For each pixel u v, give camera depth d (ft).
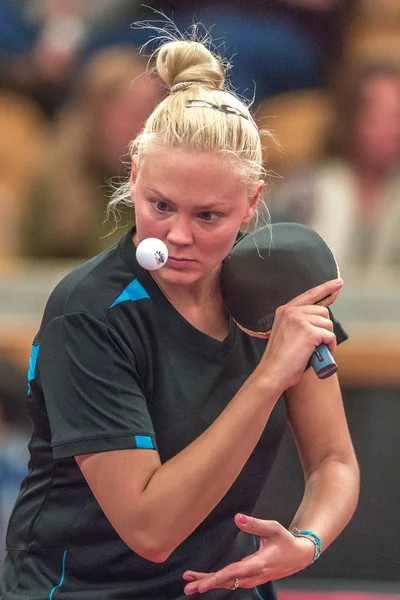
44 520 21.70
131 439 19.51
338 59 61.62
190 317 21.39
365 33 61.72
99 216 57.41
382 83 59.93
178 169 18.83
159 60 20.52
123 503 19.45
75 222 57.26
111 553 21.40
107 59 60.08
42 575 21.74
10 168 58.44
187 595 22.11
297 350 19.63
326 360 19.80
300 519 22.80
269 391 19.39
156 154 19.08
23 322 52.75
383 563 47.55
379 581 47.44
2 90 60.34
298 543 21.15
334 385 23.75
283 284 21.11
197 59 20.27
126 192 22.29
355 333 50.72
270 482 44.88
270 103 61.11
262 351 22.29
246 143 19.48
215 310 21.91
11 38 61.16
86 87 59.26
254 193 20.15
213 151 18.86
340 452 23.72
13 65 60.80
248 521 20.26
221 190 19.04
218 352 21.30
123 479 19.48
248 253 21.45
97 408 19.67
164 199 19.08
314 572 47.60
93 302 20.29
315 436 23.68
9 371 50.21
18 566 22.13
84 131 58.34
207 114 18.97
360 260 57.00
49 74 60.34
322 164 59.00
